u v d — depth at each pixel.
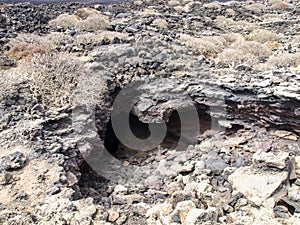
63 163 8.24
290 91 10.84
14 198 7.02
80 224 6.37
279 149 10.55
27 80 11.34
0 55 13.67
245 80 12.33
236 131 11.93
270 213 6.82
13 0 37.66
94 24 19.61
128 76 12.90
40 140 8.91
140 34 17.00
